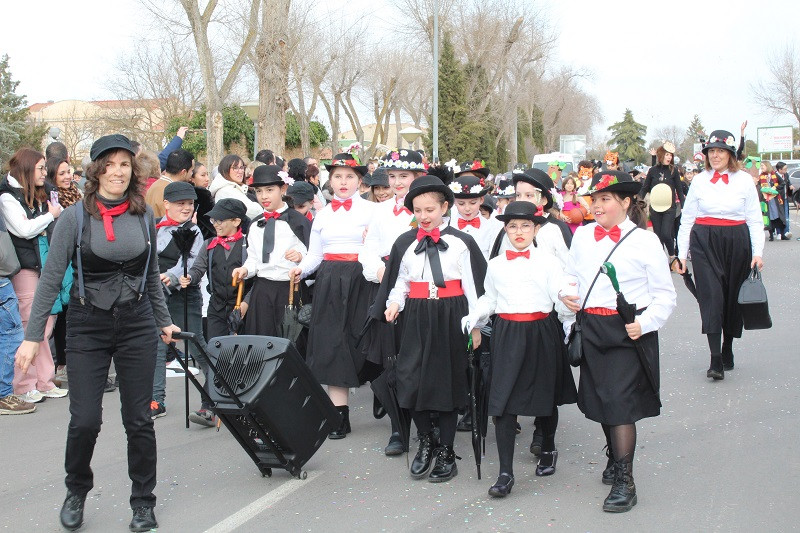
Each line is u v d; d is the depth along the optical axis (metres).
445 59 38.12
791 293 12.21
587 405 4.95
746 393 7.07
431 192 5.36
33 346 4.41
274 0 17.36
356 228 6.45
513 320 5.11
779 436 5.92
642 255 4.86
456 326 5.37
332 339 6.33
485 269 5.42
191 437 6.46
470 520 4.65
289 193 7.94
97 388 4.52
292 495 5.13
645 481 5.18
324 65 32.88
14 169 7.36
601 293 4.91
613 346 4.82
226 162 8.86
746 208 7.49
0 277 7.14
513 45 42.47
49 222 7.44
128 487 5.35
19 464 5.86
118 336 4.52
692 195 7.68
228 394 5.06
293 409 5.29
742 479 5.13
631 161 19.95
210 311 6.98
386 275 5.57
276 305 6.63
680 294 13.04
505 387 5.02
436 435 5.66
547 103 64.75
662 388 7.36
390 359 5.69
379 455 5.93
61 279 4.45
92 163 4.46
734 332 7.75
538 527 4.52
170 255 7.10
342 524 4.64
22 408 7.20
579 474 5.40
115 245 4.44
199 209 7.93
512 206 5.10
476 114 39.75
